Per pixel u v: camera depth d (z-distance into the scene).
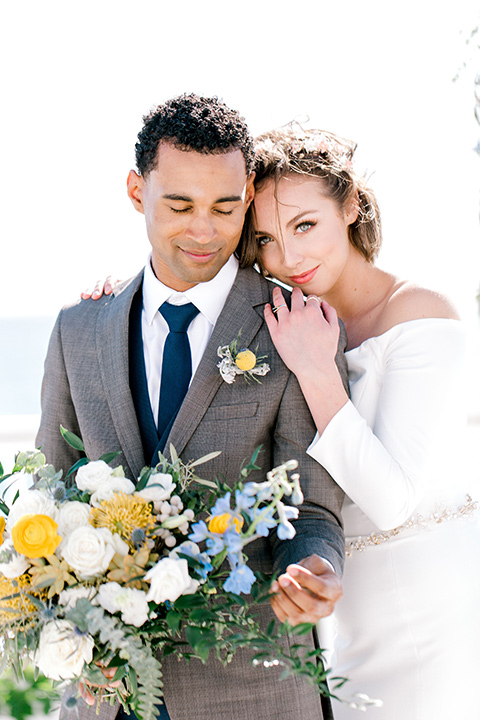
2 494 1.45
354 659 1.71
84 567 1.25
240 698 1.48
